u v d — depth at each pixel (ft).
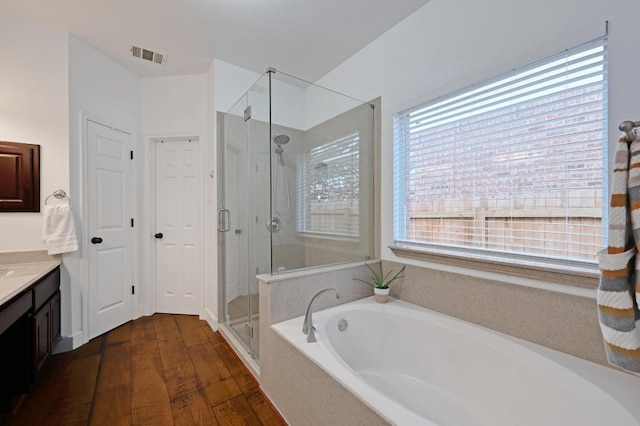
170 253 10.41
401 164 7.11
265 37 7.68
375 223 7.65
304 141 7.61
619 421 3.20
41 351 6.21
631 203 2.83
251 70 9.52
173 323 9.55
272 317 5.76
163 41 7.95
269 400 5.74
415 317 5.99
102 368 6.82
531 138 4.78
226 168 9.02
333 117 7.93
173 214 10.37
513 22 4.88
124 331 8.87
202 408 5.51
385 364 6.20
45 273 6.42
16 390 5.60
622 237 2.87
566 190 4.41
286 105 7.40
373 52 7.73
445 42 5.95
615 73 3.85
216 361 7.21
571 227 4.38
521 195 4.93
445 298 6.05
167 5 6.50
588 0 4.08
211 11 6.68
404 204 7.06
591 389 3.67
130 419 5.18
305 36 7.60
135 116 9.79
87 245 8.16
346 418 3.77
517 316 4.95
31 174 7.18
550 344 4.58
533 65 4.70
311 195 7.48
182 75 9.96
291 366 5.00
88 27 7.36
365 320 6.44
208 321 9.58
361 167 7.77
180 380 6.39
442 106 6.13
